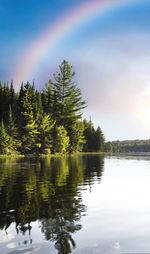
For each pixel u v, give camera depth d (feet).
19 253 23.18
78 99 301.63
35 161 153.38
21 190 53.98
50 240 25.98
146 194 50.52
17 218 33.42
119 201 44.16
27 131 230.68
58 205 40.70
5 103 304.71
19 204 41.04
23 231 28.58
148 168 113.19
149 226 30.50
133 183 65.77
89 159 195.31
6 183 63.82
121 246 24.45
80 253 22.97
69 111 297.33
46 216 34.37
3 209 38.06
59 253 23.06
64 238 26.48
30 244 25.07
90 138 426.92
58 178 75.00
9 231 28.66
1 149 206.28
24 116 236.02
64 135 256.52
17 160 159.22
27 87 247.29
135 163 151.84
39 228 29.48
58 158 198.29
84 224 30.96
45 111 295.28
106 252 23.17
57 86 300.20
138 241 25.71
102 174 87.15
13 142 216.33
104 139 463.01
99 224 31.12
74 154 293.84
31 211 36.86
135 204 41.98
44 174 84.48
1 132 207.41
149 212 36.96
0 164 125.29
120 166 125.90
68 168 109.81
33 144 233.35
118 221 32.45
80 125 315.37
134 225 30.89
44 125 241.96
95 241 25.71
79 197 47.01
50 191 53.16
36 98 274.16
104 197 47.50
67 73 299.79
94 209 38.37
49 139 245.45
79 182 67.26
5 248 24.30
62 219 33.01
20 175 80.59
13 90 321.93
